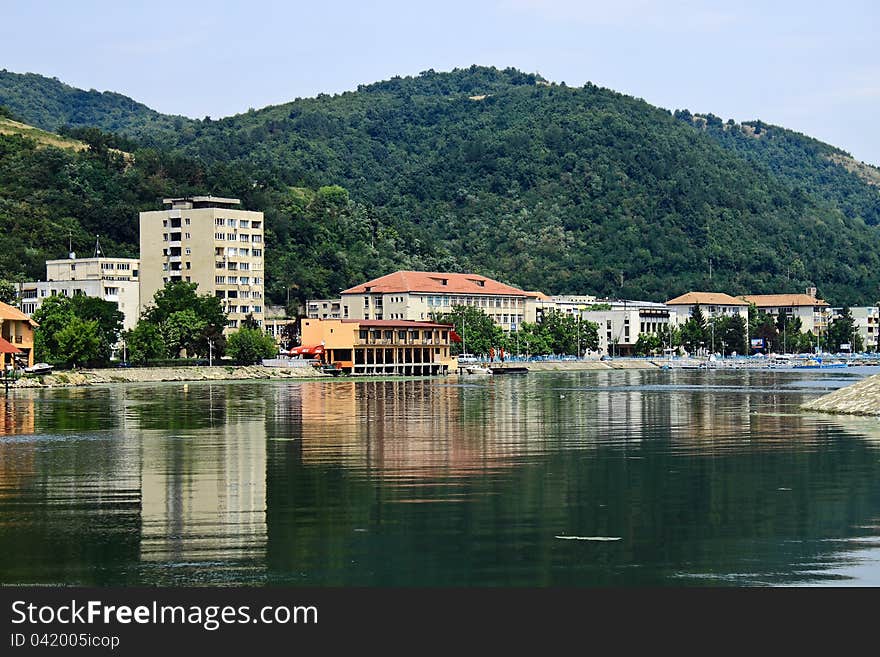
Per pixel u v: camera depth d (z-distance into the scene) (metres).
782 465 83.12
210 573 52.22
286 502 67.81
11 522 62.12
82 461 86.62
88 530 60.00
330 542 57.41
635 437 104.12
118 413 136.12
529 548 56.25
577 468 82.00
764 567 52.84
